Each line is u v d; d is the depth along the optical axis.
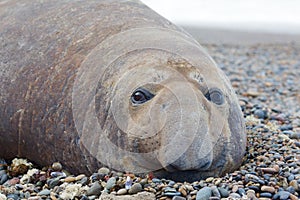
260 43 22.09
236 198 6.46
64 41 8.32
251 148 8.26
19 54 8.59
